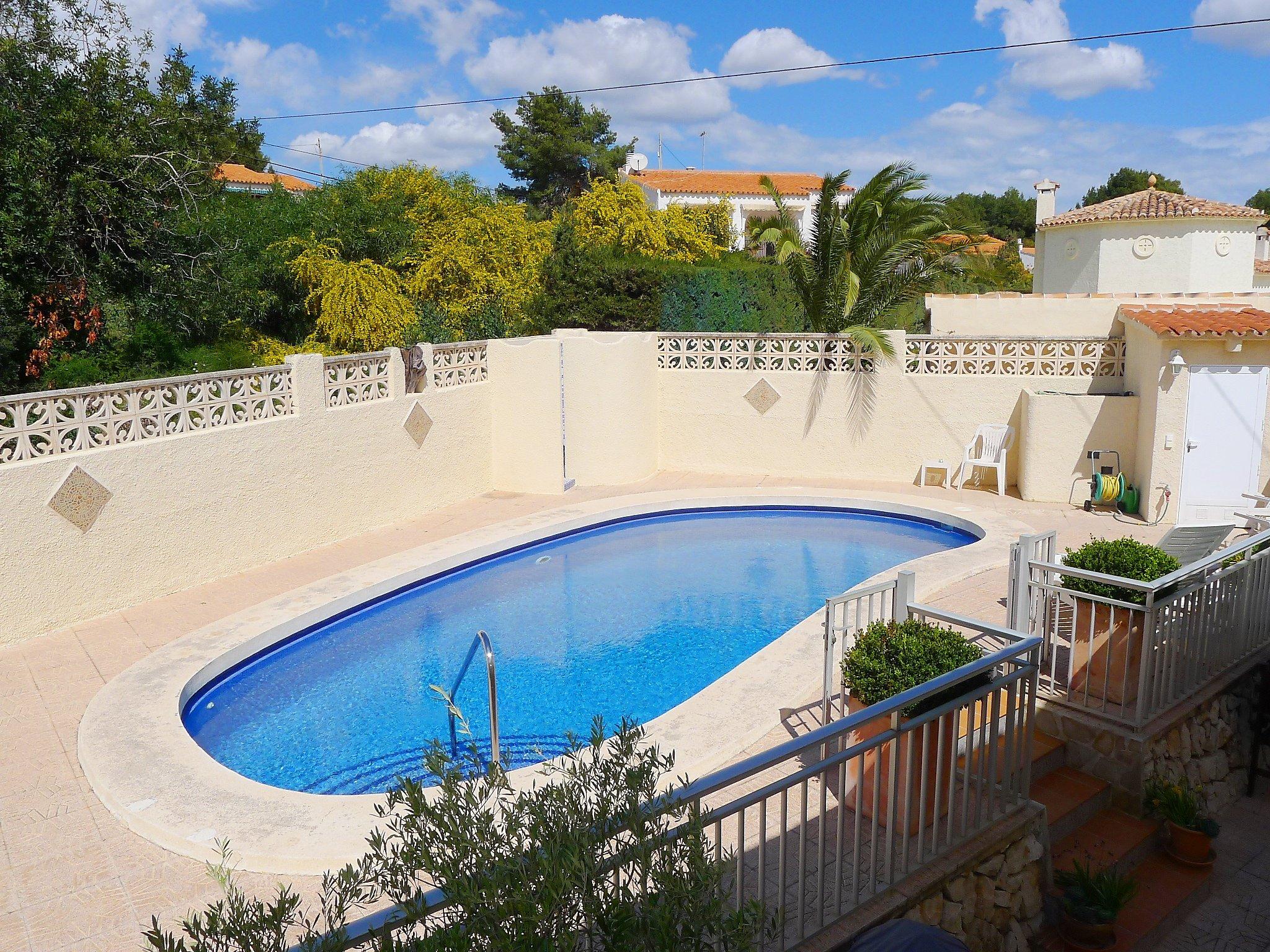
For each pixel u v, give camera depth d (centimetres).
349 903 279
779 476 1636
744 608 1105
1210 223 1983
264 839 558
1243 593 717
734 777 355
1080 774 643
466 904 256
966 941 493
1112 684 662
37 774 668
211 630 941
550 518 1375
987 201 6881
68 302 1470
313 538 1236
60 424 945
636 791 301
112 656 888
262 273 2117
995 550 1142
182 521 1064
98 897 518
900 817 534
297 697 881
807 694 743
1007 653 498
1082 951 515
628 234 3288
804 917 434
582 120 5019
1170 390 1249
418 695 882
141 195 1536
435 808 287
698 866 289
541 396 1520
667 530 1433
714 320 1814
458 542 1250
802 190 4575
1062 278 2189
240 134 3506
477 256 2495
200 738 802
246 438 1131
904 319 1950
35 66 1458
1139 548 666
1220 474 1259
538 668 938
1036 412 1402
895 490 1511
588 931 274
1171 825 598
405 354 1395
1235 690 714
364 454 1305
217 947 254
